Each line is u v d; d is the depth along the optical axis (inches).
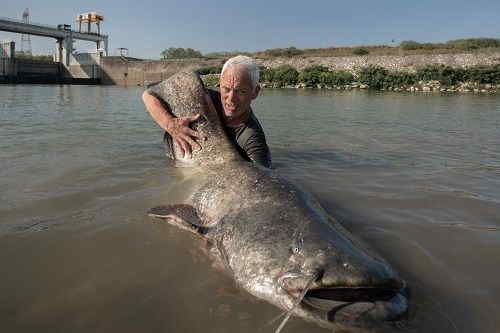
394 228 110.2
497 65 1091.9
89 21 2146.9
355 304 71.7
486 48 1325.0
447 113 426.3
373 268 74.4
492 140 247.8
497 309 75.8
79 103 480.1
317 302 72.6
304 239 81.8
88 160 168.4
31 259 91.7
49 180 141.0
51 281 84.0
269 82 1212.5
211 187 117.9
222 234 97.0
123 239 102.3
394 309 71.4
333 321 69.1
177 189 135.1
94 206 120.6
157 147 196.9
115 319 73.3
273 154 197.6
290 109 450.6
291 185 106.7
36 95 639.1
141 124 277.6
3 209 116.0
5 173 146.9
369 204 128.4
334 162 183.0
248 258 85.1
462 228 111.0
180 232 107.4
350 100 640.4
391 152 207.3
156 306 77.2
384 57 1270.9
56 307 76.1
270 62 1418.6
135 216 115.3
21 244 97.7
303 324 72.5
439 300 77.7
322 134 262.5
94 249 97.1
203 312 75.8
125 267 90.2
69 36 1812.3
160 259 94.0
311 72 1208.2
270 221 90.3
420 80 1073.5
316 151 206.8
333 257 76.0
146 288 82.7
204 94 163.9
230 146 149.6
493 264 92.0
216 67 1379.2
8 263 89.7
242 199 103.4
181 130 157.8
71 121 288.2
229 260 90.0
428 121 348.2
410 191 141.8
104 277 86.1
